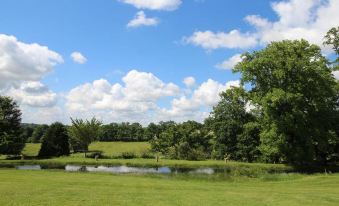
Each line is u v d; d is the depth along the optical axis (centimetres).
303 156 5284
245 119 7250
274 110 5222
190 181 3241
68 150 7162
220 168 5209
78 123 7756
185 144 6962
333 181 3216
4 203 1684
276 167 5416
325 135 5516
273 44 5538
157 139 8594
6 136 6612
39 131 11450
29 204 1684
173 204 1802
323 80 5356
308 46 5472
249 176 3944
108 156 6762
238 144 6944
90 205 1709
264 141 5519
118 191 2169
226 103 7362
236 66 5734
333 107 6128
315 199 2119
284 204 1925
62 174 3334
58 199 1822
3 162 5719
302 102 5366
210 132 8575
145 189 2353
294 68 5291
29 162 5712
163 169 4950
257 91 5656
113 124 12569
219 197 2070
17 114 6950
